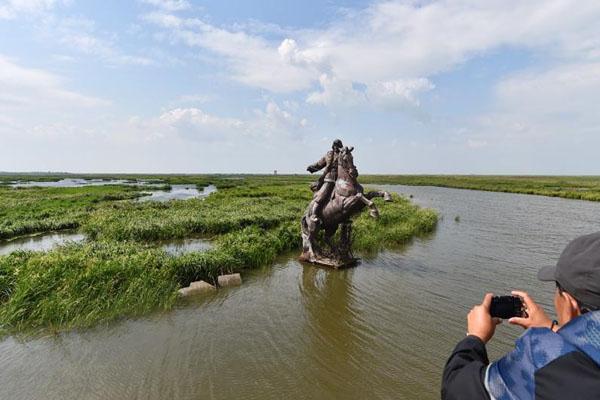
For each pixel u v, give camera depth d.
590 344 1.20
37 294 7.59
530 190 57.94
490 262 12.34
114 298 7.95
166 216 20.48
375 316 7.75
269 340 6.66
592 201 42.81
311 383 5.39
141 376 5.52
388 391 5.22
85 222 20.30
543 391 1.22
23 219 21.42
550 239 17.05
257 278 10.23
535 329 1.42
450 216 25.80
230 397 5.06
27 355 6.10
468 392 1.42
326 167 11.20
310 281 9.98
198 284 9.08
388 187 75.81
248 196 36.78
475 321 1.79
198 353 6.18
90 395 5.08
